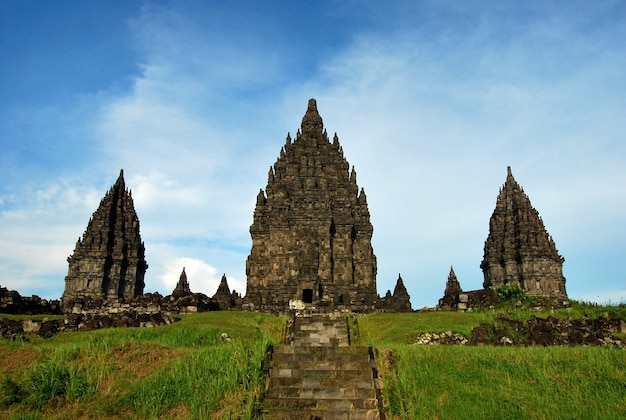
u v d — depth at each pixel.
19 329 34.41
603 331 33.62
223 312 46.03
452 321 37.53
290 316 45.31
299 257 66.00
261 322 41.34
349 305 54.72
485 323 35.47
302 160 72.94
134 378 21.36
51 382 19.95
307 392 20.22
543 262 75.38
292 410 18.77
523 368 22.50
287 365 22.66
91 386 20.27
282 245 66.94
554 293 74.12
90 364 22.20
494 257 79.44
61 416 18.69
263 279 66.75
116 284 76.06
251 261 67.62
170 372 21.53
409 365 22.84
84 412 18.98
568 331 33.66
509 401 19.66
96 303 46.59
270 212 69.31
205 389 20.30
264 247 68.38
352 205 71.62
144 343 24.89
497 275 78.75
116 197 81.25
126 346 24.16
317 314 46.97
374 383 20.61
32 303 45.09
